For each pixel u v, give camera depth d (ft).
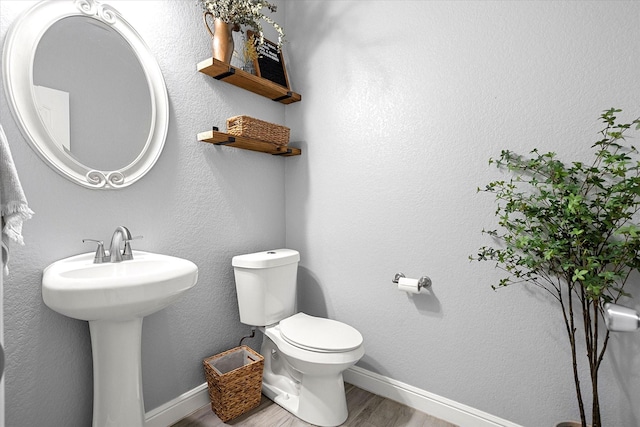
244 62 6.29
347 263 6.41
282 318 6.04
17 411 3.73
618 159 3.47
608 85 4.05
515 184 4.69
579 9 4.20
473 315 5.08
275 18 7.04
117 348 3.99
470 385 5.15
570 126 4.29
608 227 3.69
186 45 5.41
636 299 3.97
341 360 4.71
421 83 5.45
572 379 4.37
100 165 4.41
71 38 4.18
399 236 5.75
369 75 6.01
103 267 3.96
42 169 3.91
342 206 6.42
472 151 5.01
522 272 4.65
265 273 5.74
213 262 5.83
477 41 4.94
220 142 5.65
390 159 5.81
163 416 5.06
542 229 4.29
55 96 4.03
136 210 4.78
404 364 5.80
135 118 4.75
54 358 4.01
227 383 5.16
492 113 4.84
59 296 3.19
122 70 4.63
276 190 7.11
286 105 7.28
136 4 4.80
